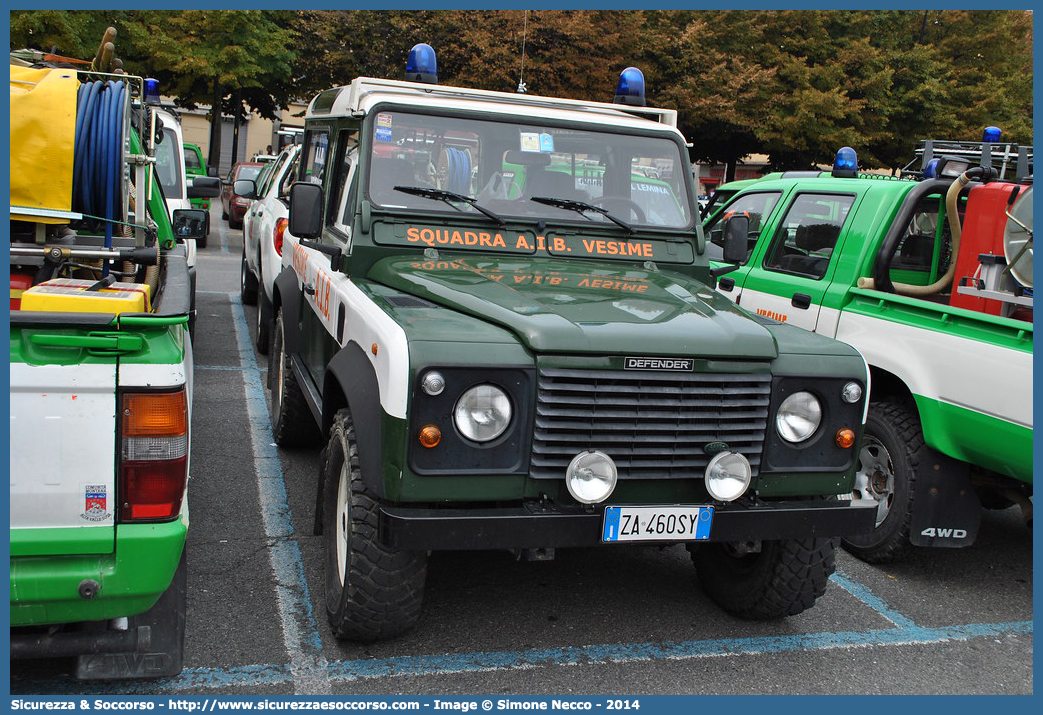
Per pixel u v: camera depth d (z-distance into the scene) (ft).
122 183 12.02
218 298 38.04
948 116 76.18
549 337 10.36
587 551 15.67
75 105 11.37
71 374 8.27
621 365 10.57
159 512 8.65
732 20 74.79
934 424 14.58
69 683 10.66
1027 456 13.19
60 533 8.40
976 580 15.76
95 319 8.20
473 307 11.33
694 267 15.12
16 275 12.09
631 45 68.39
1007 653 13.06
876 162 82.48
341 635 11.65
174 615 10.41
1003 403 13.37
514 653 12.05
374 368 10.89
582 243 14.58
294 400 18.60
